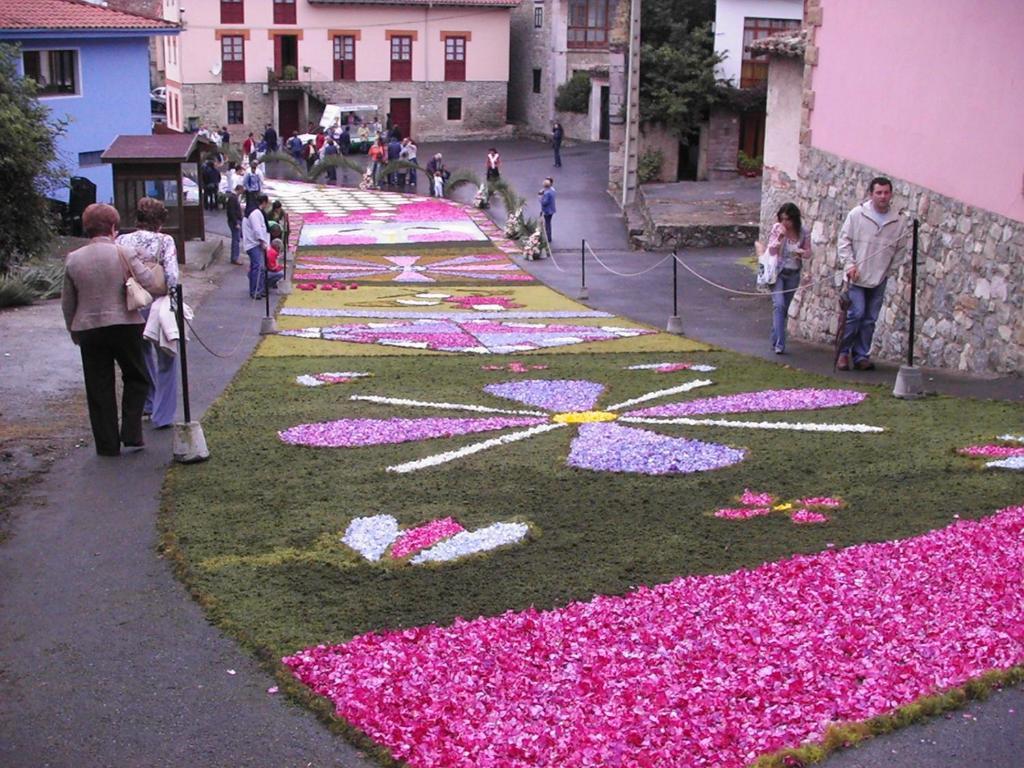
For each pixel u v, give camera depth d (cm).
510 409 1168
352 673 556
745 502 805
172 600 666
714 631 584
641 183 4631
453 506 815
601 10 6525
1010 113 1220
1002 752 475
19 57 1756
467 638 588
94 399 949
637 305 2275
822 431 1011
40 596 678
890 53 1497
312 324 1886
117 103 3634
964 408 1074
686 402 1184
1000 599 604
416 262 3122
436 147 6284
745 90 4572
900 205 1466
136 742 513
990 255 1259
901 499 788
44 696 557
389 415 1134
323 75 6412
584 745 478
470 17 6625
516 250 3406
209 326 1817
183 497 850
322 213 4062
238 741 511
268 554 727
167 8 6391
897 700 508
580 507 808
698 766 462
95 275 933
